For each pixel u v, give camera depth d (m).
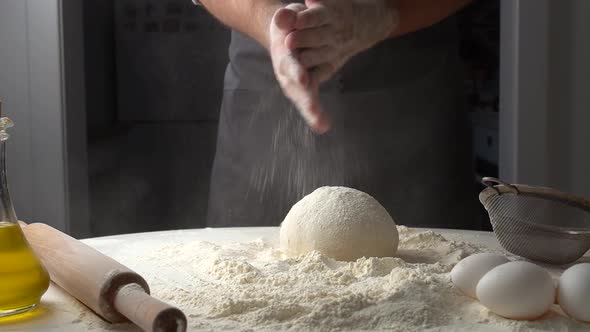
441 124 1.99
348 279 1.01
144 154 2.43
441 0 1.71
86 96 2.30
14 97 1.82
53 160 1.84
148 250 1.26
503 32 1.82
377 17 1.55
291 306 0.89
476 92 2.31
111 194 2.44
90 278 0.90
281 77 1.34
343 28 1.42
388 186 2.00
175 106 2.38
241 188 2.00
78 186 1.93
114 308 0.87
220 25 2.28
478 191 2.37
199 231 1.44
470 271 0.94
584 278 0.88
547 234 1.18
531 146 1.81
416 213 2.04
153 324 0.75
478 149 2.36
